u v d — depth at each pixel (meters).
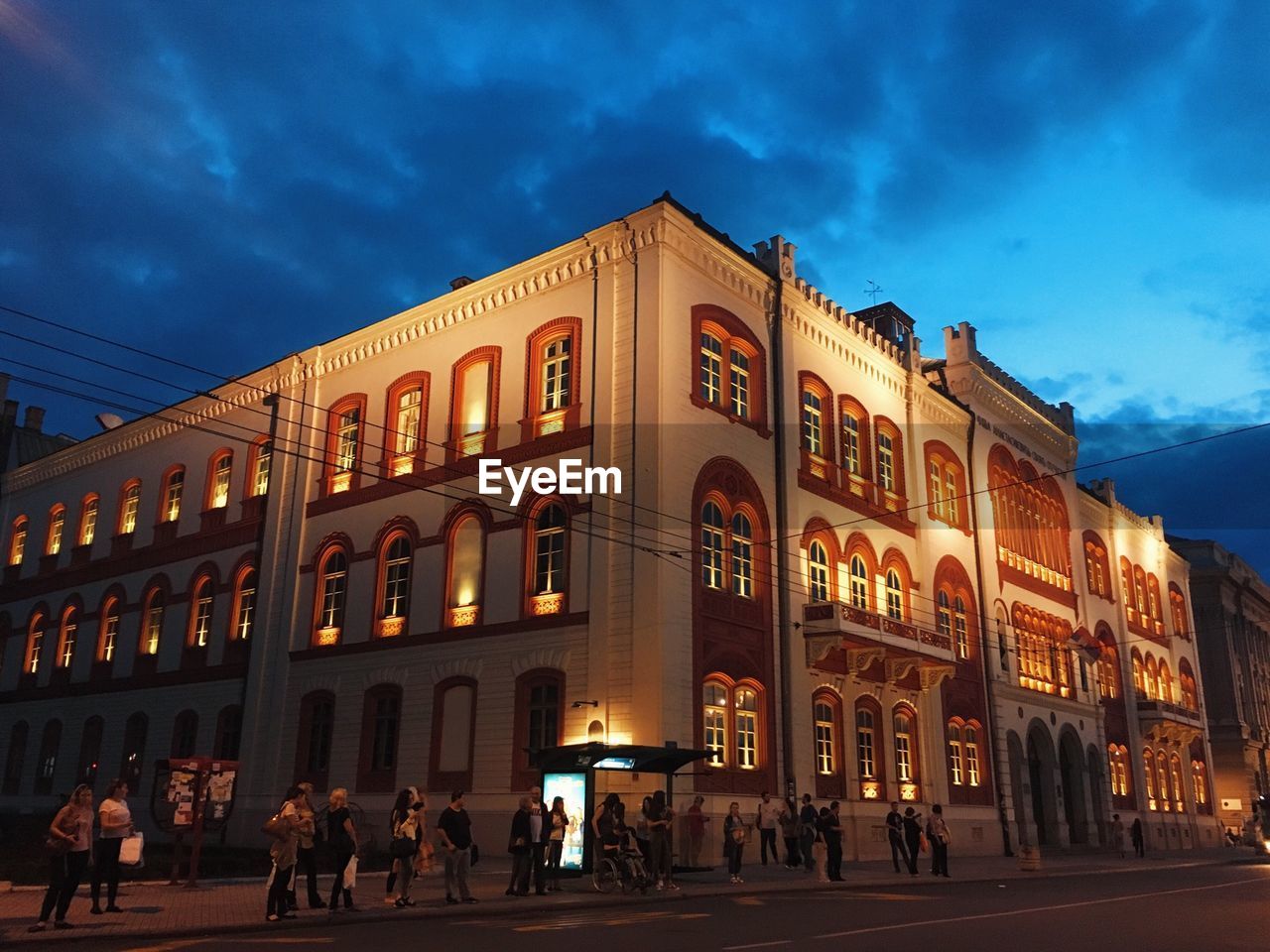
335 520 33.16
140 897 17.06
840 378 34.06
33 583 44.94
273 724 32.19
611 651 25.19
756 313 30.83
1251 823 55.12
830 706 30.05
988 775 36.59
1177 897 19.00
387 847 27.80
